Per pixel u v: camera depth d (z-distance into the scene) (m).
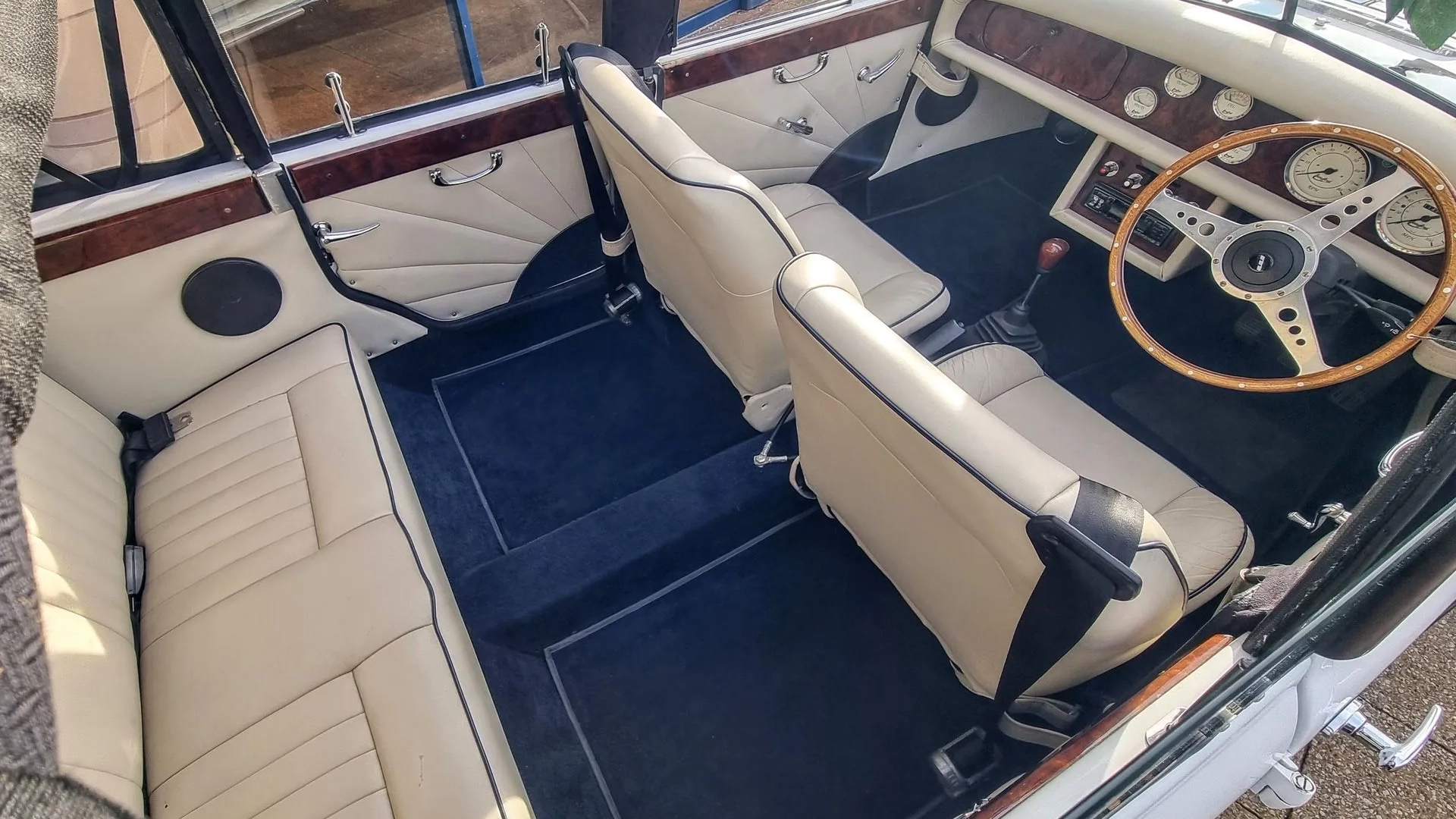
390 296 1.82
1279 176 1.57
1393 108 1.38
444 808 1.04
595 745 1.49
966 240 2.56
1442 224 1.30
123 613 1.29
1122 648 0.96
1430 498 0.71
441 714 1.13
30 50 0.73
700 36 1.83
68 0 1.14
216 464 1.51
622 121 1.27
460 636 1.28
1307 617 0.90
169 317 1.52
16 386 0.42
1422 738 1.14
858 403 0.93
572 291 2.16
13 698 0.29
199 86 1.32
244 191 1.45
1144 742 0.91
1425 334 1.32
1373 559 0.78
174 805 1.09
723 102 1.93
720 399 2.09
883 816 1.41
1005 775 1.42
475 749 1.11
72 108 1.24
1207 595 1.29
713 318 1.58
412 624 1.24
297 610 1.26
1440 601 1.21
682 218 1.26
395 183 1.62
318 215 1.57
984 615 1.04
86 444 1.43
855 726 1.52
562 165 1.84
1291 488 1.86
